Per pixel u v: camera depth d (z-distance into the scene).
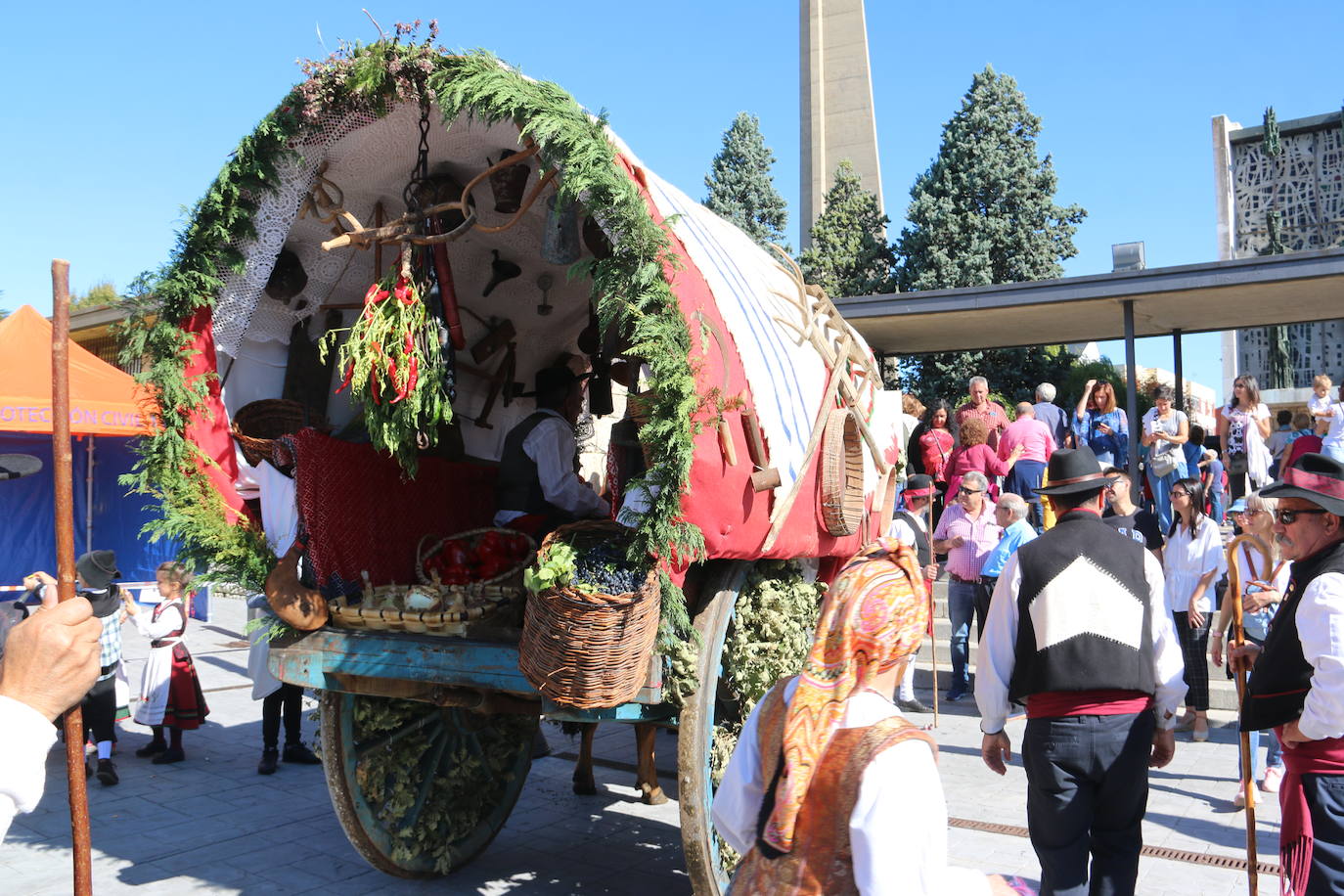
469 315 5.20
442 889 4.70
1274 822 5.60
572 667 3.26
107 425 10.70
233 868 4.96
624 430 4.48
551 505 4.94
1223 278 10.76
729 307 3.85
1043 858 3.46
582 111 3.49
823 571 4.93
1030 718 3.52
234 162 3.90
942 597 10.67
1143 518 8.63
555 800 6.12
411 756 4.66
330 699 4.43
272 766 6.73
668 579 3.37
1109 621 3.38
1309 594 3.12
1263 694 3.30
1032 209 24.08
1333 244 25.98
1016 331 13.53
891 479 6.02
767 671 4.04
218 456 4.21
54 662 1.51
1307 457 3.33
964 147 24.33
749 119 36.09
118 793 6.28
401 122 3.92
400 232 3.97
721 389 3.35
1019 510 8.47
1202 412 18.81
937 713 8.20
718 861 3.72
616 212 3.30
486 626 4.01
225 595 4.33
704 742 3.58
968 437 11.00
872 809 1.88
